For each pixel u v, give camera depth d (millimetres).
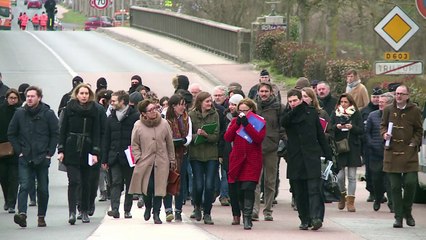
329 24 80438
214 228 34062
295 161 33938
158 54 109688
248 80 86938
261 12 125688
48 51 110688
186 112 35875
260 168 34094
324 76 74812
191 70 95312
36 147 34625
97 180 36469
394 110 34969
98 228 33531
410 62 40594
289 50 87125
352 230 33906
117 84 83688
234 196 34719
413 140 34812
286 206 41594
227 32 100375
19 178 35125
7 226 34875
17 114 34875
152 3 149375
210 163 35688
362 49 82438
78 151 34844
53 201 42000
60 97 75062
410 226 35156
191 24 115312
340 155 39688
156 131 34875
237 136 34000
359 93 46750
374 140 39906
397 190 34875
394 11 40469
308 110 34094
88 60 101688
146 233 32156
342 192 40219
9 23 198000
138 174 34844
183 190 36719
